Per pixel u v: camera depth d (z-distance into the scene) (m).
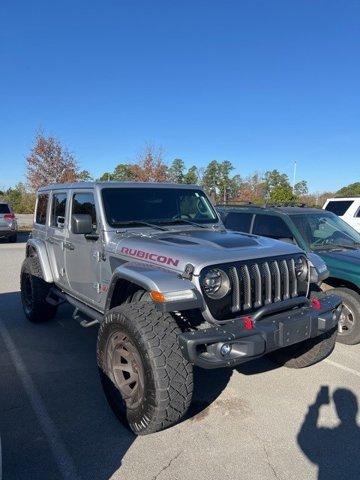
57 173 24.53
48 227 5.69
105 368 3.57
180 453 3.09
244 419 3.56
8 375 4.39
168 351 3.07
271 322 3.30
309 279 3.93
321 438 3.30
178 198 4.84
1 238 19.31
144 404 3.11
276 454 3.09
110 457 3.05
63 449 3.14
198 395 3.97
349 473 2.89
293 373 4.47
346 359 4.88
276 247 3.79
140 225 4.37
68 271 5.09
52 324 6.11
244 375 4.40
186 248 3.51
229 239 3.90
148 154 26.48
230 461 3.00
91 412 3.68
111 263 4.09
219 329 3.11
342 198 13.91
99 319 4.24
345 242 6.07
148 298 3.66
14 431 3.37
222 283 3.25
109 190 4.45
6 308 7.04
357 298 5.20
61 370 4.52
